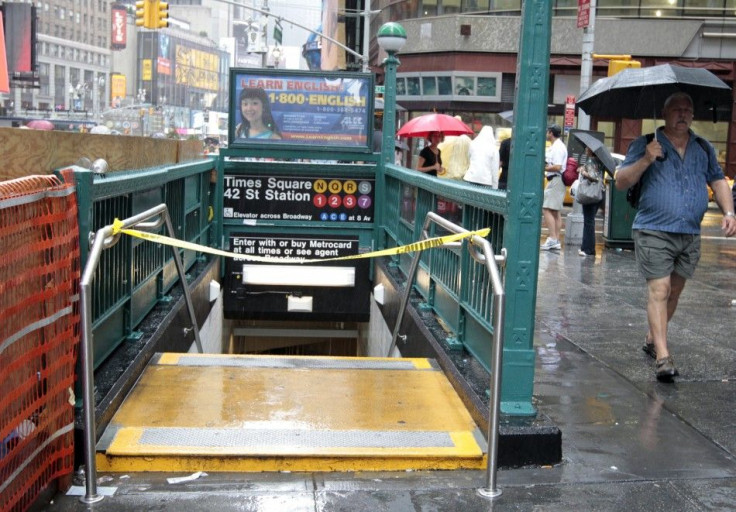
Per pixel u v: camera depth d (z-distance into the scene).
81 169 4.23
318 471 4.16
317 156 10.09
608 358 6.45
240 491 3.89
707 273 11.13
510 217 4.48
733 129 33.47
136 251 5.97
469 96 36.25
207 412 4.72
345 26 56.28
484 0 35.94
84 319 3.63
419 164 13.59
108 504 3.71
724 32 33.81
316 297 10.38
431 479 4.10
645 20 34.09
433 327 6.46
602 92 6.04
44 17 161.12
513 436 4.25
